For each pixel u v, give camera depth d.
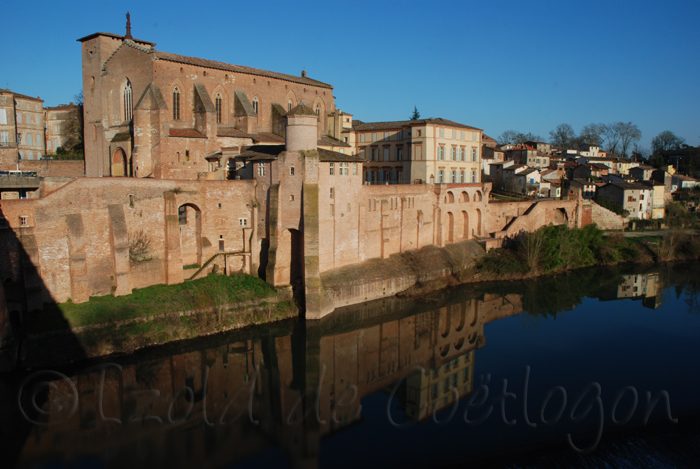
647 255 94.31
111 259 52.88
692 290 77.75
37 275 46.91
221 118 80.88
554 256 85.50
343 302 62.59
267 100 87.50
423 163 89.12
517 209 96.88
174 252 57.03
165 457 34.97
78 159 88.62
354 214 66.94
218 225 62.09
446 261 78.56
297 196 59.44
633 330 60.72
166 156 68.62
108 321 47.97
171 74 73.06
